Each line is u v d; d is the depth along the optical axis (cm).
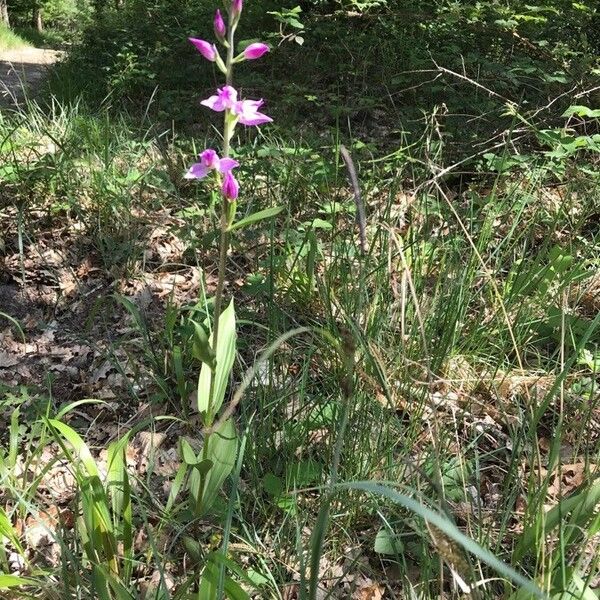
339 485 31
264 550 47
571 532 38
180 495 57
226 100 40
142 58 186
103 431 66
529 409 54
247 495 53
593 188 85
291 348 67
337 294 70
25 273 94
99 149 117
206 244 86
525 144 107
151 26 211
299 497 51
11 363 78
